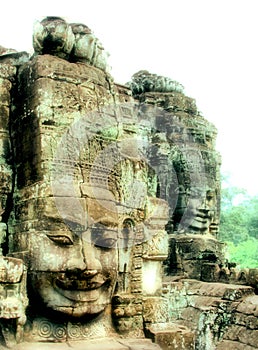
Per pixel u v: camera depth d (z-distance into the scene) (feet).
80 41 21.79
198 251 36.06
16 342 18.34
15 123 21.25
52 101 19.97
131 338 21.15
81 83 20.84
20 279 18.42
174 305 30.63
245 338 27.20
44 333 19.25
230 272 33.22
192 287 31.89
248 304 28.68
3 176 20.72
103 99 21.36
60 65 20.65
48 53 21.52
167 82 40.45
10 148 21.31
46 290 18.86
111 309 21.07
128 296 21.22
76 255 18.98
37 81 20.17
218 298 30.07
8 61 22.31
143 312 22.06
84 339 19.90
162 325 22.20
